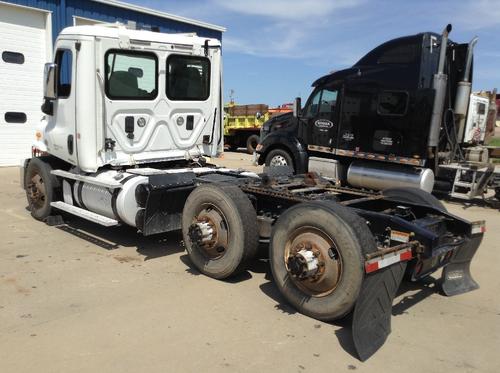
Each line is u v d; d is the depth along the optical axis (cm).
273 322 379
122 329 359
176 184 520
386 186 959
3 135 1193
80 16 1292
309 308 382
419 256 378
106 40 551
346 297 355
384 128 939
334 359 326
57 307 395
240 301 418
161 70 601
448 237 444
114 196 543
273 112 2108
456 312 414
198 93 650
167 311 393
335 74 1012
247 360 321
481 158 1092
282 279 402
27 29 1206
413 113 898
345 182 1043
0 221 673
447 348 347
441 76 869
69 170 643
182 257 538
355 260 348
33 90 1236
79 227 652
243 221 441
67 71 577
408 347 346
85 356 319
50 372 299
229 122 2122
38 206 675
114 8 1367
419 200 486
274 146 1143
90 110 553
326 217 364
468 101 1011
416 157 903
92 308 395
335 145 1019
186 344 340
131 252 551
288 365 316
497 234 719
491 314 411
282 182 525
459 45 983
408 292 460
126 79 575
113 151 577
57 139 609
